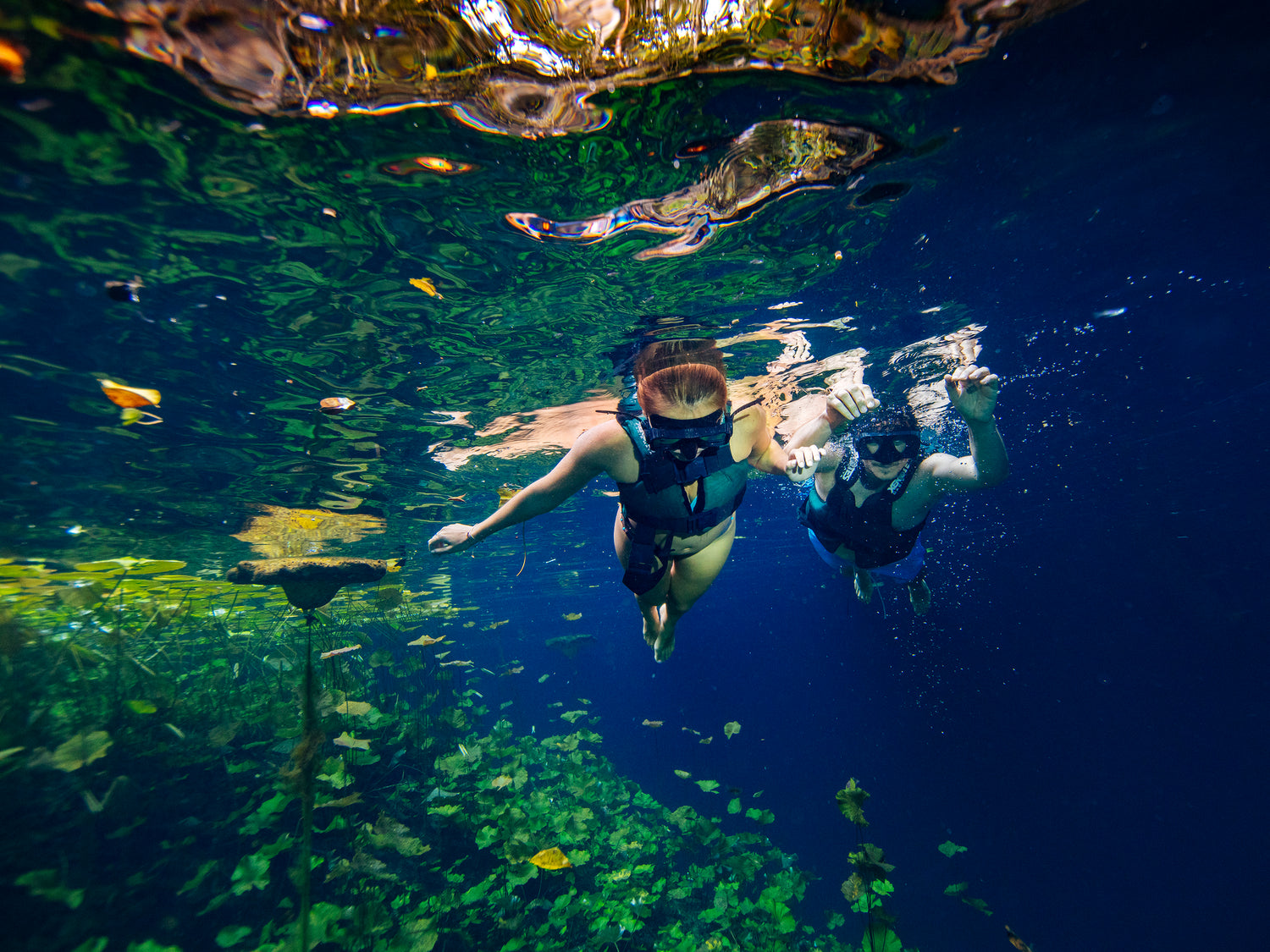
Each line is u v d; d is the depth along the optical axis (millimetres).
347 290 1907
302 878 1387
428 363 2385
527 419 3119
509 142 1493
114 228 1537
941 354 3242
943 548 9070
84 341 1845
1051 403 4348
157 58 1197
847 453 2168
